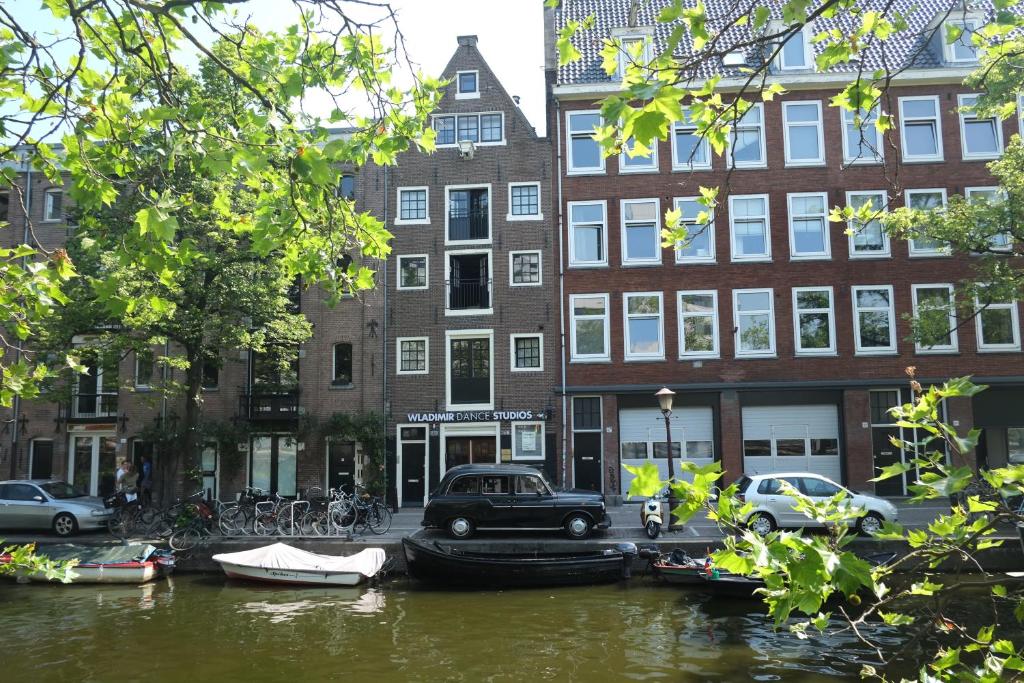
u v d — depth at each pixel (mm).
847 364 23828
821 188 24516
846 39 4438
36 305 5371
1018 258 22016
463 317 25219
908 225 16281
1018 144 16125
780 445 23812
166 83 5508
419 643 11461
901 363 23688
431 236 25688
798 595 2557
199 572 17203
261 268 19094
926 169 24281
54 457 26078
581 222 25297
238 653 11094
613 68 4348
